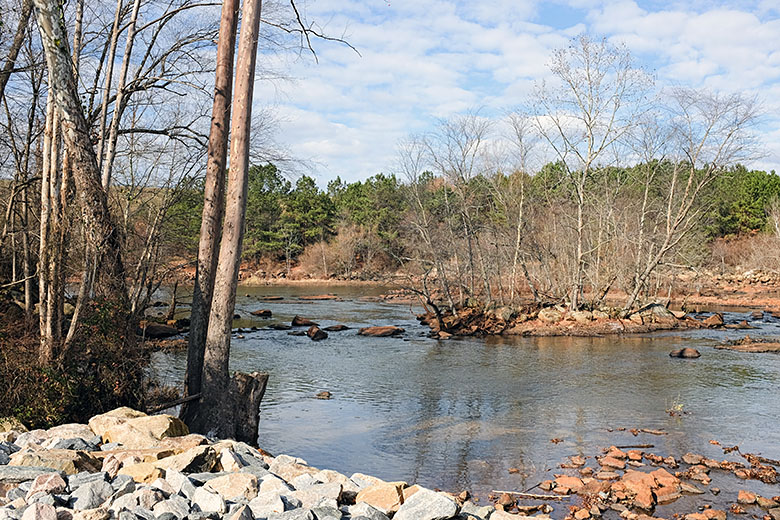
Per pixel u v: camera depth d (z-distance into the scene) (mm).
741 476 10828
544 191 42469
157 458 7449
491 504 9688
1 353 10367
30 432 8375
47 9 10500
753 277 60875
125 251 15891
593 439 13148
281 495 5945
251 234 74000
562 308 35000
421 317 36062
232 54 12359
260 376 11391
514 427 14047
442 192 45656
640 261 39281
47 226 11188
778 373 20531
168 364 20141
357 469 11203
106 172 14297
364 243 76438
